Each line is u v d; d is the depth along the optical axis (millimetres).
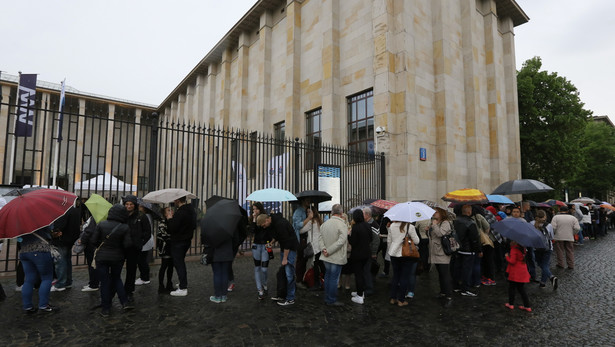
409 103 12734
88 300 5344
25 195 4418
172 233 5594
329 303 5332
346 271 6105
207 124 25625
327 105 15141
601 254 10586
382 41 13039
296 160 10594
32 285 4703
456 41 15516
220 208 5262
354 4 14844
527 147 20953
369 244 5527
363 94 14359
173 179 28984
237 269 7973
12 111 24953
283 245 5371
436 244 5551
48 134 26391
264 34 19781
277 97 19094
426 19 14312
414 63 13281
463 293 5945
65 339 3914
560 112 21234
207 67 26922
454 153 14227
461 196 6262
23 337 3947
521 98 20750
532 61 22609
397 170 12516
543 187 8719
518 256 5145
